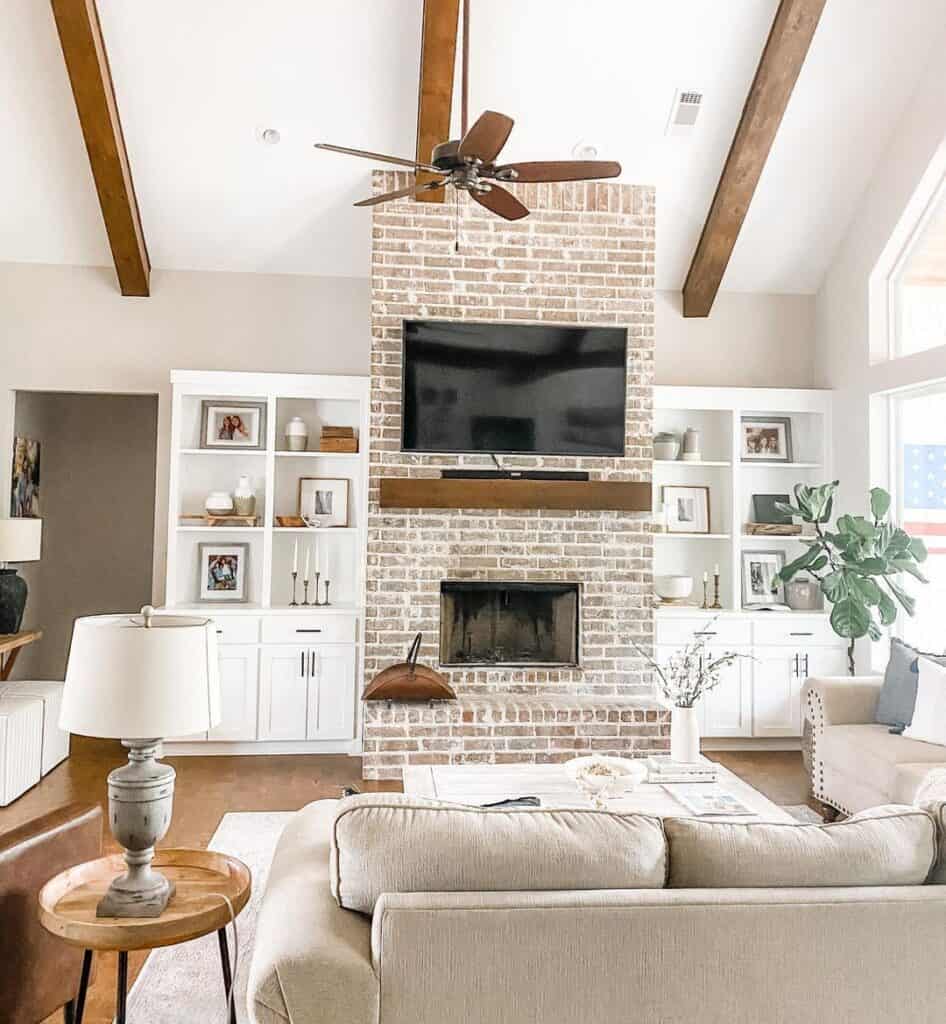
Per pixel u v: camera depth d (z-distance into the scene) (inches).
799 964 64.6
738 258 239.9
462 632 211.3
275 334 235.5
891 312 223.0
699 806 123.3
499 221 207.8
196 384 216.8
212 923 81.0
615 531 208.7
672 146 207.6
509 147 205.6
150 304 232.7
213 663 84.0
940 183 203.6
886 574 205.0
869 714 170.2
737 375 248.4
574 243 209.8
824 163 216.5
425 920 61.9
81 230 222.1
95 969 111.0
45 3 175.3
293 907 67.9
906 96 204.1
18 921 86.6
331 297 237.1
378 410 204.1
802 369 251.0
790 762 212.8
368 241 228.1
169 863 93.4
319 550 234.2
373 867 65.3
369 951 63.2
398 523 203.8
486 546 205.3
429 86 178.9
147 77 188.4
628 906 63.5
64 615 277.3
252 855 147.1
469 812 68.1
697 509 243.9
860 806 154.1
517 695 205.6
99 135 191.2
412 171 207.8
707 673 155.4
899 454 221.5
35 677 273.9
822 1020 64.9
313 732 213.9
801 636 225.1
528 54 185.9
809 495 217.8
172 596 216.5
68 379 230.1
